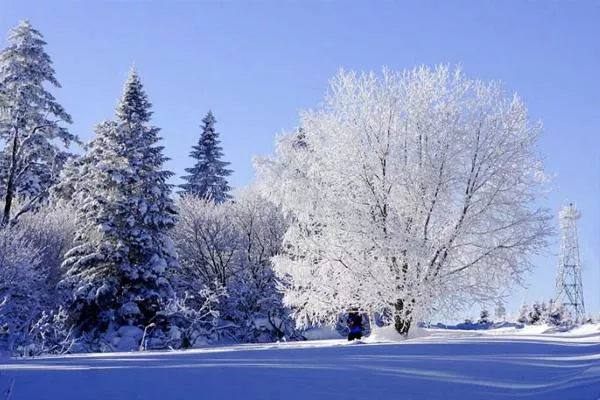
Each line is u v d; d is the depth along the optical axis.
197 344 33.47
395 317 22.09
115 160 33.75
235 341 37.41
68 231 36.12
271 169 32.75
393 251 21.77
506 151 22.61
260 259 41.66
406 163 22.83
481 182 22.58
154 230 33.78
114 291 31.69
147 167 33.94
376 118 23.23
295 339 36.94
